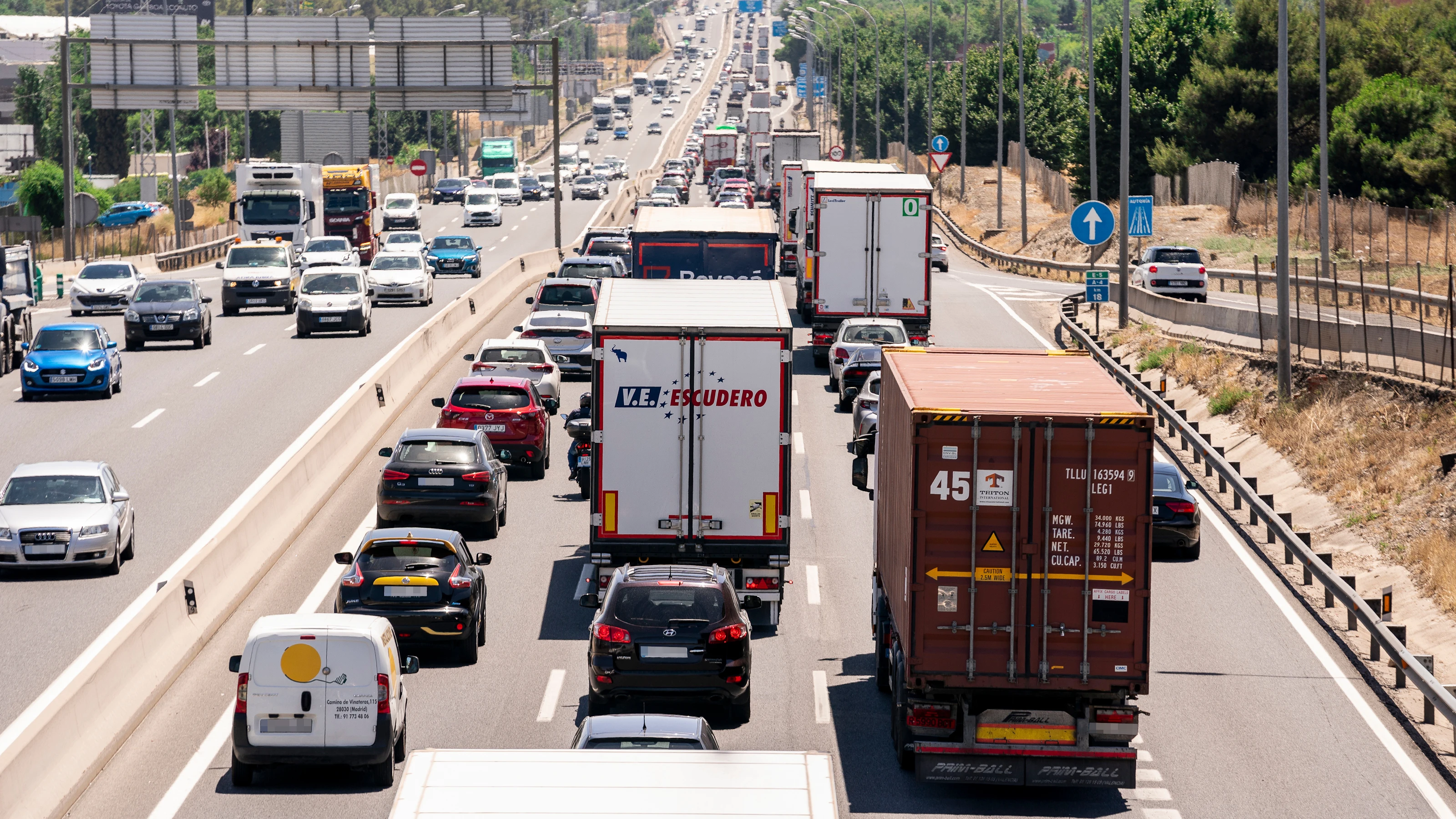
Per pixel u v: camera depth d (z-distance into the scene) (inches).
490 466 4387.3
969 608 2445.9
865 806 2492.6
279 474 4466.0
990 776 2472.9
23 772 2370.8
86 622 3545.8
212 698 3063.5
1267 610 3796.8
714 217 7204.7
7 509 3983.8
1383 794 2613.2
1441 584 3873.0
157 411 6058.1
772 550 3526.1
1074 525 2427.4
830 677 3253.0
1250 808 2532.0
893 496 2822.3
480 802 1235.2
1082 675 2426.2
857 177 7140.8
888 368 3002.0
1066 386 2706.7
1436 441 4672.7
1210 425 5861.2
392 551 3309.5
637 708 2955.2
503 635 3543.3
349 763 2506.2
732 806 1234.0
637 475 3511.3
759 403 3501.5
